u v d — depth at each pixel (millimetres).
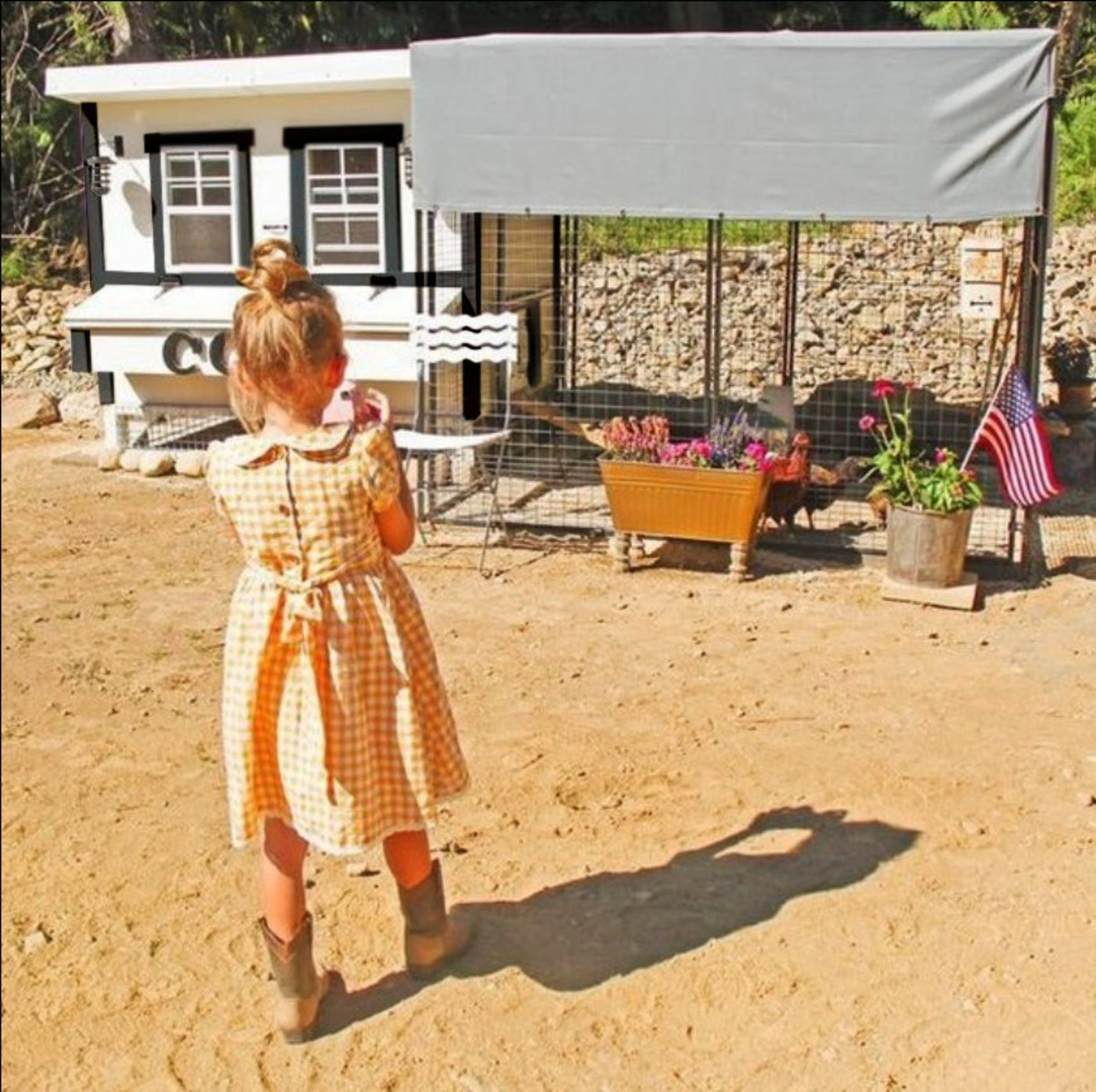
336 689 4039
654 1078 4129
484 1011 4438
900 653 7660
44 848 5531
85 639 8023
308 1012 4320
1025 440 8852
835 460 11828
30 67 22719
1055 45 8469
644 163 9117
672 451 9023
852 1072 4129
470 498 11258
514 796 5895
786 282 13148
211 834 5645
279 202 12172
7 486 12109
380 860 5363
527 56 9172
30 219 21281
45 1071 4234
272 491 4016
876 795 5855
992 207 8625
